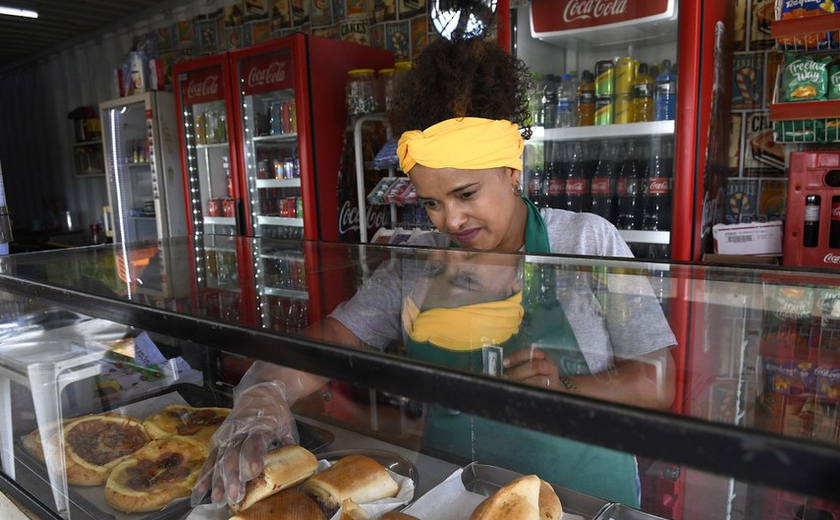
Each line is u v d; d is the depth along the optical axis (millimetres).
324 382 990
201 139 3594
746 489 993
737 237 2002
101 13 4891
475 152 933
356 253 1123
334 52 2957
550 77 2348
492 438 935
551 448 895
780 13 1764
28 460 948
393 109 1084
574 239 1165
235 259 1114
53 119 6246
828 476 342
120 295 826
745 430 369
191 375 1083
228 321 666
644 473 1074
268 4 3945
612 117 2141
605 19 1997
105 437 950
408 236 2633
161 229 4031
